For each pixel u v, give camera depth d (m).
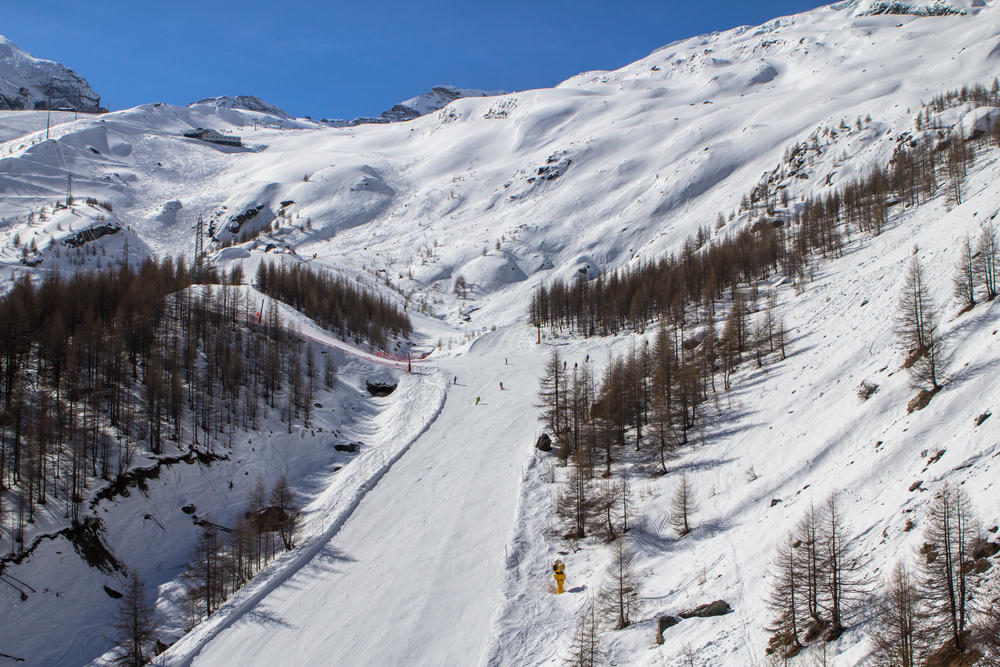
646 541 52.69
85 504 61.16
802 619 33.06
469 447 80.00
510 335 148.88
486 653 43.44
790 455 53.59
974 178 110.81
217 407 81.12
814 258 118.56
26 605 52.78
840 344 68.81
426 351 142.75
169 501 67.12
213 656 46.75
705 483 57.47
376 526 63.12
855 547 36.06
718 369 84.38
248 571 57.91
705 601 39.91
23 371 74.31
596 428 72.25
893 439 44.22
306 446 82.75
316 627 48.91
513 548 56.25
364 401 101.38
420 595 51.44
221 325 97.44
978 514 30.67
